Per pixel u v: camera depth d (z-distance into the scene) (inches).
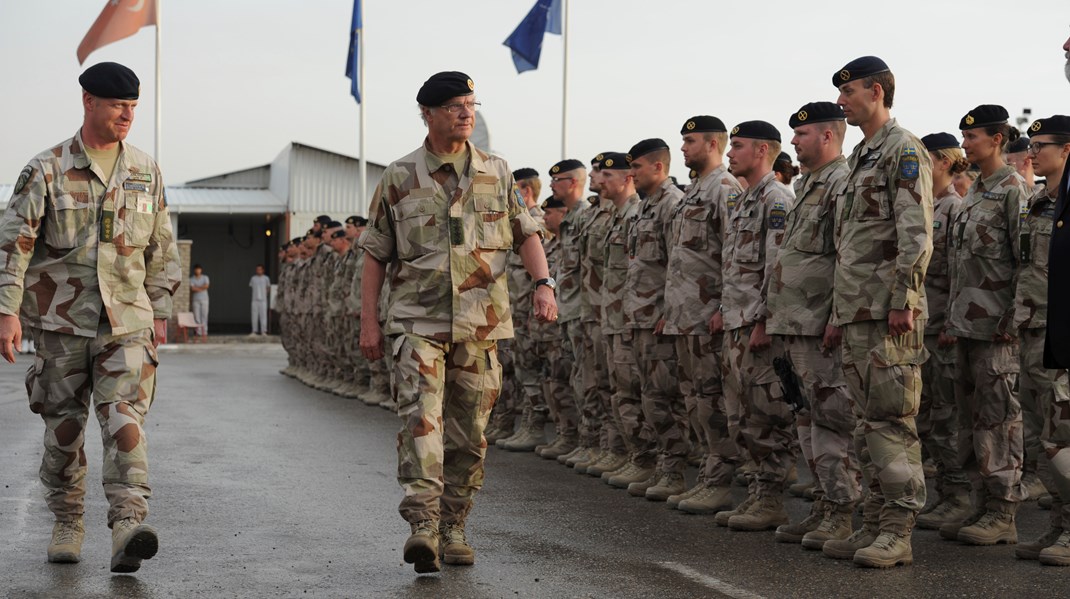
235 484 301.3
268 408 522.9
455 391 212.1
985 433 240.2
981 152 250.7
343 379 609.6
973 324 243.4
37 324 203.6
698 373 272.4
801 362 231.5
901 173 209.2
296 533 237.0
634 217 304.0
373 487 298.2
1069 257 185.3
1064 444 215.0
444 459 213.9
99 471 324.2
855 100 217.0
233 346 1137.4
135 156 213.3
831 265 228.5
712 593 186.9
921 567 209.6
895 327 208.4
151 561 208.8
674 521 258.1
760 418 249.4
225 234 1510.8
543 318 216.5
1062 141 232.7
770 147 255.8
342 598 182.2
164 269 217.0
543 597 183.6
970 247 247.9
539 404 396.8
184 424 449.1
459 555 208.1
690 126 279.1
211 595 183.6
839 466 228.2
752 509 250.1
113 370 204.4
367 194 1337.4
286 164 1323.8
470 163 212.5
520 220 218.8
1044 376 230.7
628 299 298.2
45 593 183.5
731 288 255.3
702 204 275.0
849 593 187.6
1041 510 278.4
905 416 213.8
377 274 216.1
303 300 677.9
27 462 337.4
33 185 201.8
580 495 294.2
